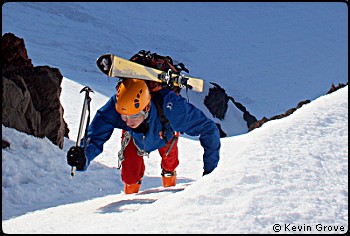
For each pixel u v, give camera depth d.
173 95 4.48
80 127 4.16
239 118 19.33
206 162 4.80
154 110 4.44
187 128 4.59
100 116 4.53
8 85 6.52
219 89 19.45
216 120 18.67
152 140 4.65
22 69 7.16
